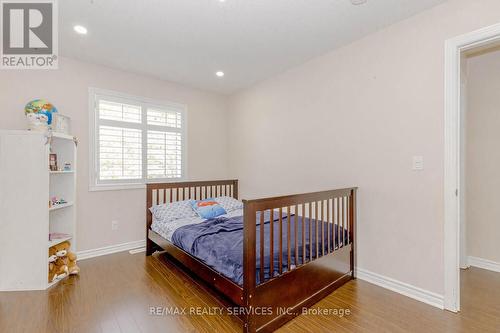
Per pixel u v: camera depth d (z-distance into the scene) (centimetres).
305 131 319
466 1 193
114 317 193
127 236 348
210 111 436
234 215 334
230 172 453
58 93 297
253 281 170
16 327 181
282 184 352
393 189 235
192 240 236
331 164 289
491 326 180
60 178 284
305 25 236
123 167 343
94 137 320
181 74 357
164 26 236
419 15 218
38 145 244
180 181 399
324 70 296
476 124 284
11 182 237
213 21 229
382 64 243
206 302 215
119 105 340
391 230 237
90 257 317
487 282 245
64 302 214
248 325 166
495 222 272
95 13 215
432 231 211
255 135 399
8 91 273
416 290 220
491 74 275
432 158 211
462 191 276
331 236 239
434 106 209
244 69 339
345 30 245
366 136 256
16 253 236
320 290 218
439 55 206
